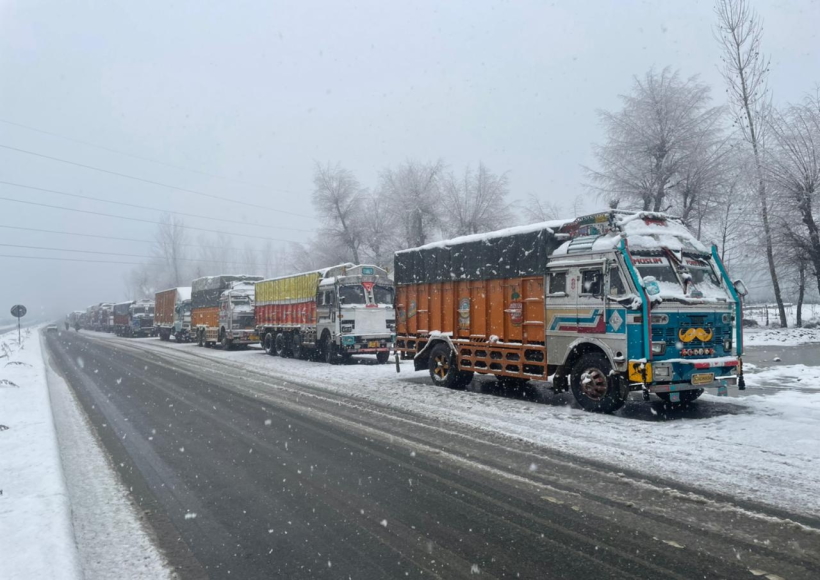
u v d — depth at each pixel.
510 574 3.92
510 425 8.59
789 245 29.27
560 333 10.25
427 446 7.54
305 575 4.01
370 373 16.61
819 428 7.57
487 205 43.12
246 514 5.25
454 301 12.98
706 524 4.65
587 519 4.86
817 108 28.50
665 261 9.43
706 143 31.75
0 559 4.09
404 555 4.28
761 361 18.23
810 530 4.46
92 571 4.16
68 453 7.70
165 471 6.74
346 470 6.54
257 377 16.19
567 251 10.16
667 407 9.78
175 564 4.25
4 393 12.80
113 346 34.81
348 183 47.59
